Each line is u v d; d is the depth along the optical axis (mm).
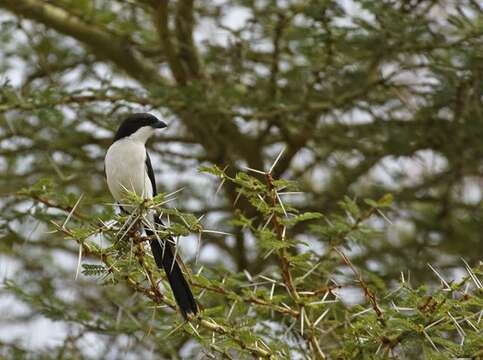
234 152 15266
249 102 13312
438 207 14914
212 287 7727
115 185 8945
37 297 10891
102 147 14672
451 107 13055
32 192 8359
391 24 11906
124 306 10758
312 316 7836
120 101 12578
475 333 6605
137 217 6500
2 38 14266
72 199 8531
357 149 14516
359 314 7324
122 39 14609
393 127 13758
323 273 9164
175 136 15492
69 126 13766
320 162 15359
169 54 13852
